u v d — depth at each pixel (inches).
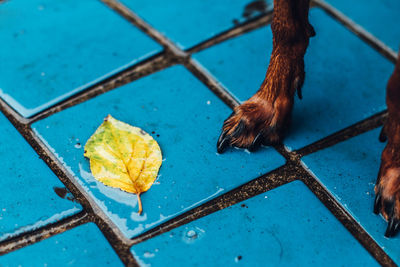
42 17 25.3
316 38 24.9
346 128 22.4
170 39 24.7
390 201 20.0
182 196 20.8
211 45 24.7
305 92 23.2
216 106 22.8
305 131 22.2
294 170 21.4
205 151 21.7
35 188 20.9
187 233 20.2
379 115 22.8
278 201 20.8
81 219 20.5
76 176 21.1
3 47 24.3
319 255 19.9
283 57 20.6
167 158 21.5
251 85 23.4
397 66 18.4
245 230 20.3
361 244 20.1
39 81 23.4
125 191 20.8
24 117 22.5
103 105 22.7
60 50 24.3
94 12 25.6
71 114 22.5
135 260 19.8
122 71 23.7
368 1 26.2
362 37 25.1
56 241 20.1
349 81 23.6
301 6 20.1
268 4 26.0
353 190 21.0
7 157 21.5
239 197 20.9
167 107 22.7
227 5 26.0
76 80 23.4
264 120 21.4
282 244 20.0
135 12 25.6
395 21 25.6
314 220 20.4
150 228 20.3
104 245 20.0
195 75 23.8
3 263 19.7
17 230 20.2
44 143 21.9
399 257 19.9
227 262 19.8
